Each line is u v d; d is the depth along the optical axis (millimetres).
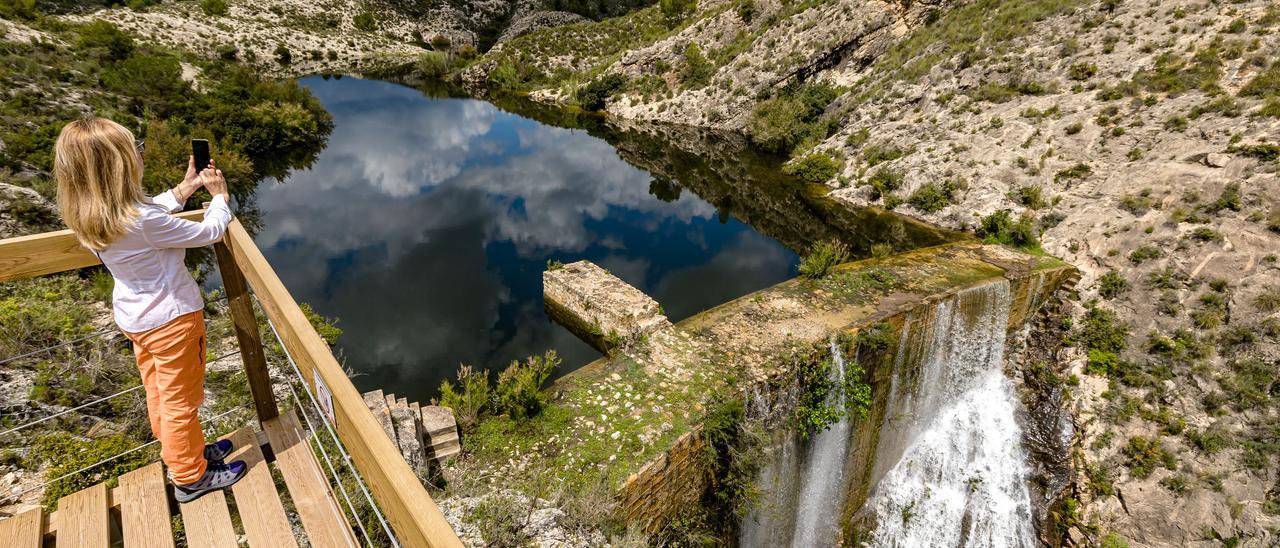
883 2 44688
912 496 19484
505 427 13070
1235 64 24641
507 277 23438
